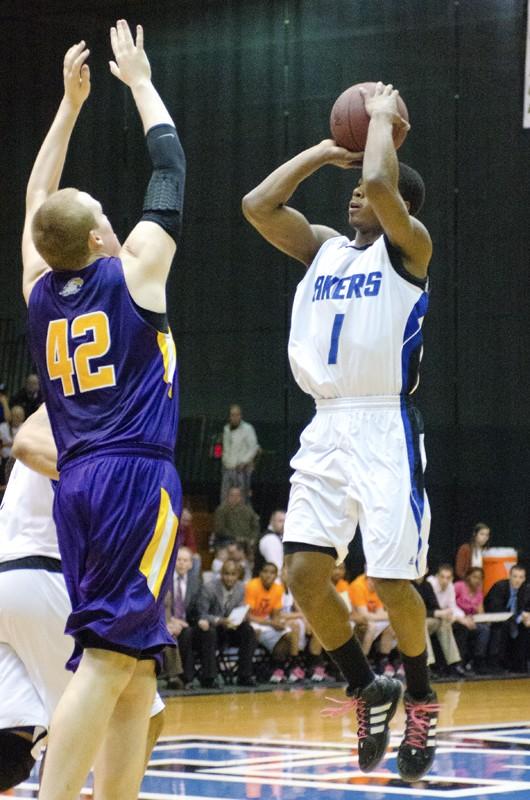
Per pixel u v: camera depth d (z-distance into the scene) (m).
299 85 26.84
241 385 27.16
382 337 6.48
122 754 5.61
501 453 25.17
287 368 26.75
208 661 19.00
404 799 9.32
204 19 27.72
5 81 28.92
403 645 6.73
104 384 5.55
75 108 6.57
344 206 26.16
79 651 5.55
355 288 6.56
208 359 27.50
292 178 6.90
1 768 5.96
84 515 5.47
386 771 10.77
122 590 5.40
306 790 9.78
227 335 27.34
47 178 6.45
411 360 6.54
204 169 27.62
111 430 5.52
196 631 19.08
